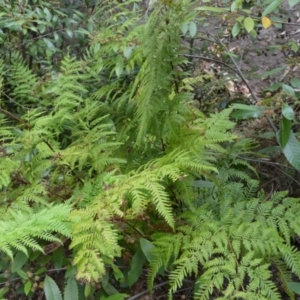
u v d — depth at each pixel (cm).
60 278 189
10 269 185
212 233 171
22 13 276
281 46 270
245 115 192
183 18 188
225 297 147
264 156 226
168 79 189
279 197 185
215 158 200
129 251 184
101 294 178
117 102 212
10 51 289
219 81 277
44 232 156
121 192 152
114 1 254
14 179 184
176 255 164
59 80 221
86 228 148
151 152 200
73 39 329
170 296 153
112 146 202
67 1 333
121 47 207
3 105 257
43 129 187
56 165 194
